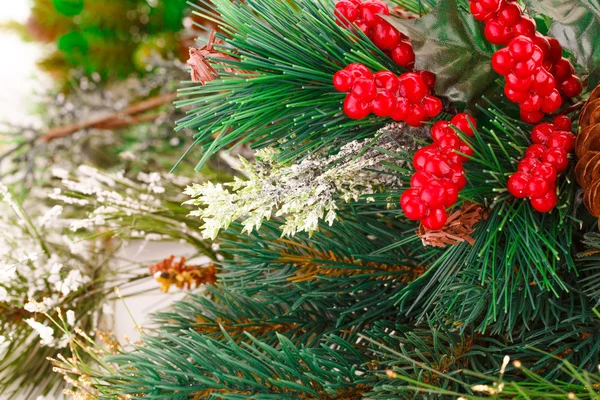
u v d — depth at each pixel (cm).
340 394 47
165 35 97
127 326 74
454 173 43
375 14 44
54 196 63
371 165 47
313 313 53
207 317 53
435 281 50
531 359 48
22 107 107
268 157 47
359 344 52
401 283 52
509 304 47
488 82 44
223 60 45
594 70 45
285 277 52
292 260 53
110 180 71
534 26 43
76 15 99
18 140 96
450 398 46
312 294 51
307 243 54
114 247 77
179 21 96
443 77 44
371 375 47
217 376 46
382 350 49
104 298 67
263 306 54
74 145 95
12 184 93
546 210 44
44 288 64
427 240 44
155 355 48
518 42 42
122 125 96
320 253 53
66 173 67
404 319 53
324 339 52
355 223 54
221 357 46
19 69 117
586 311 47
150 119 95
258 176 47
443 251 50
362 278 53
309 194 46
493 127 46
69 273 63
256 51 45
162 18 96
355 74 43
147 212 66
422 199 42
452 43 43
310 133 47
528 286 45
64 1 97
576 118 46
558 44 45
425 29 43
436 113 44
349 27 45
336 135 46
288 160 46
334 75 44
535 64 42
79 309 65
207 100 45
